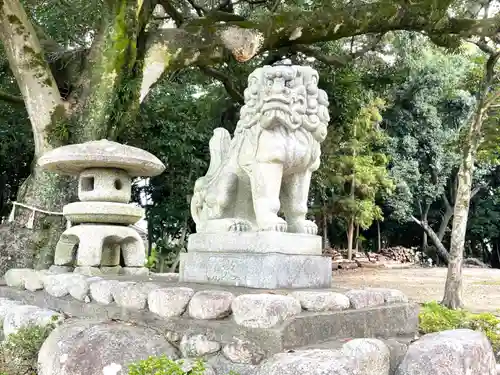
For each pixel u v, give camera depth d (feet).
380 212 61.46
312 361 7.89
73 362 9.71
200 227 13.88
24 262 23.07
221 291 10.10
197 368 8.41
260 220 11.71
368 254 67.21
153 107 38.24
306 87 11.88
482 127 34.94
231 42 28.71
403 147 65.36
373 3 30.07
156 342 9.95
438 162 66.08
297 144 11.84
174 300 10.23
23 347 11.49
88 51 28.43
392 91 61.72
